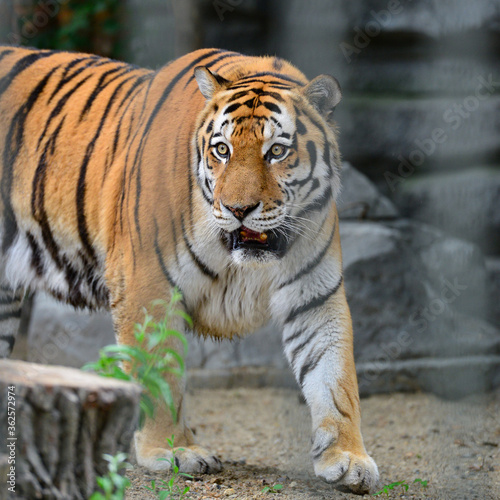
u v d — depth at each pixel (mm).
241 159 6664
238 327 7715
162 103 7789
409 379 12820
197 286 7336
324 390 7121
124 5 15609
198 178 7078
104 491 4320
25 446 4098
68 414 4113
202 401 12125
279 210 6699
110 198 7844
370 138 15867
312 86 7074
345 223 14016
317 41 15992
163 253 7258
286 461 8656
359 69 16141
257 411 11586
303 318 7387
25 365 4512
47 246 8414
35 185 8367
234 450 9391
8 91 8672
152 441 7293
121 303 7531
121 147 7980
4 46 9195
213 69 7855
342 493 6758
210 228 7035
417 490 7316
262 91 6941
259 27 16406
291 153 6781
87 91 8539
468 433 10469
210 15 16375
